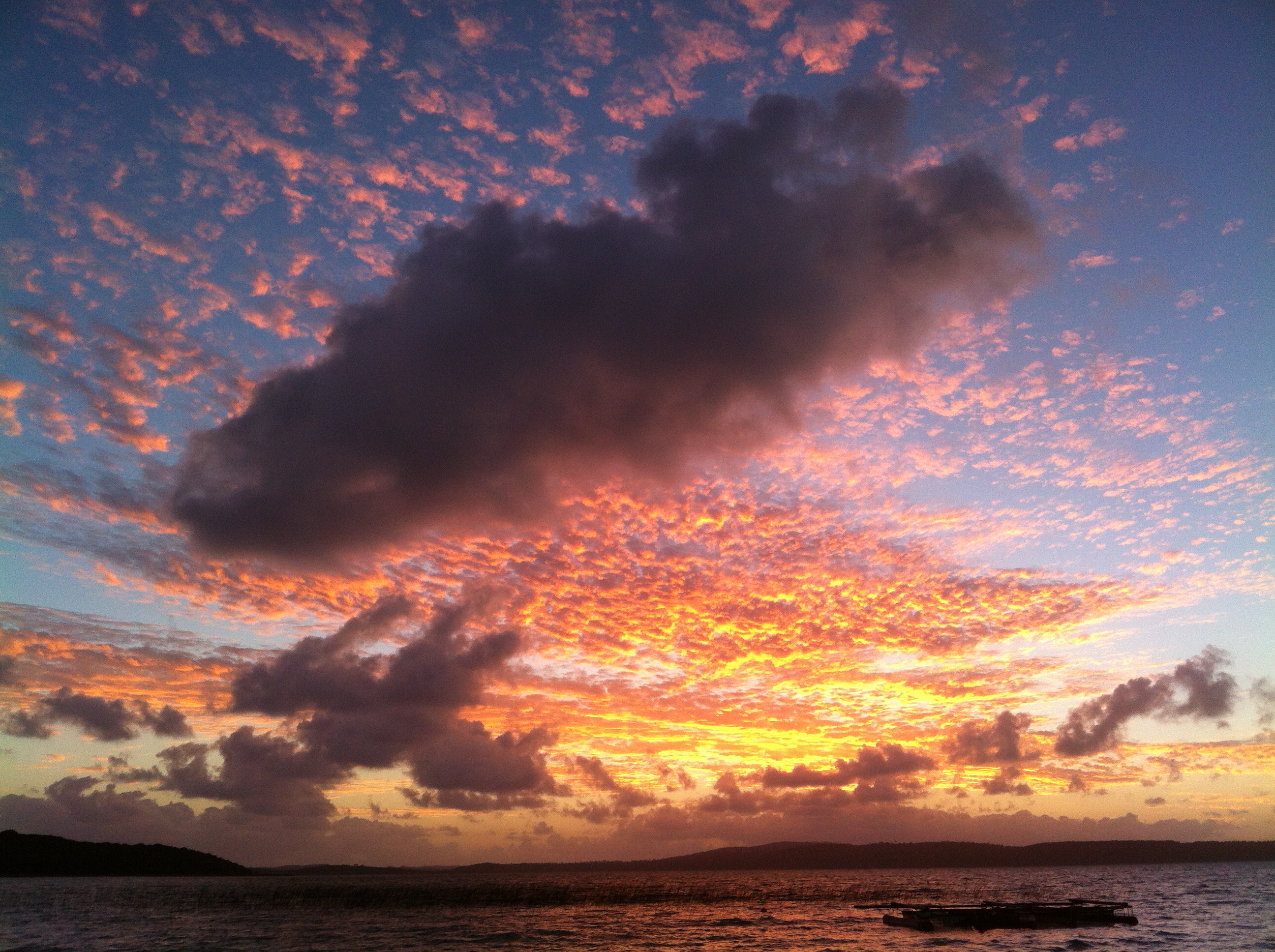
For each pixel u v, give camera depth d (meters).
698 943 106.12
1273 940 90.62
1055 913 111.44
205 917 153.50
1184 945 87.44
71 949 103.19
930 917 112.38
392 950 101.12
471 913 163.25
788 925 129.12
